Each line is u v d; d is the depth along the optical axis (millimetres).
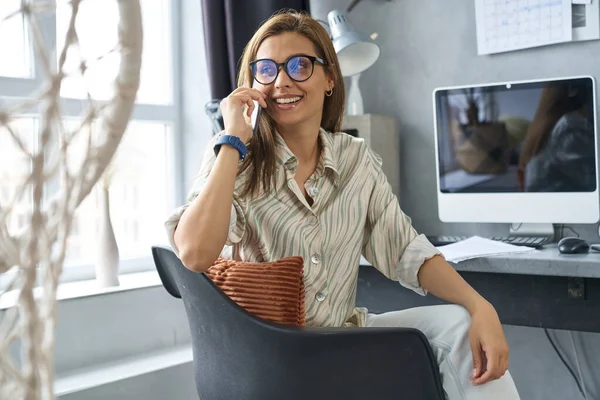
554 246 2191
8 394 545
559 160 2191
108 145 570
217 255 1276
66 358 2100
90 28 2223
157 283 2387
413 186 2785
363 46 2479
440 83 2707
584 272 1821
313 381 1135
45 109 532
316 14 2932
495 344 1305
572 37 2410
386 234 1570
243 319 1165
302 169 1499
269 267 1345
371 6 2859
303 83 1451
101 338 2191
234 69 2465
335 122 1626
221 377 1258
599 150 2350
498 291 2061
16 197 546
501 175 2285
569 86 2174
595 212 2148
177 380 2188
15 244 546
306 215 1465
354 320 1546
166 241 2791
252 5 2502
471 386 1318
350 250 1515
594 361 2447
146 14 2766
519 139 2254
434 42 2717
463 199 2350
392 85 2824
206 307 1231
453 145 2361
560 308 1966
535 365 2566
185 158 2828
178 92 2824
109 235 2305
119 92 570
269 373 1169
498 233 2592
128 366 2154
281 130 1491
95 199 2309
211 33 2473
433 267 1505
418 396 1102
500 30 2545
